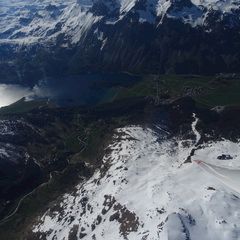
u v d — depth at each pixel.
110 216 180.75
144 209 172.62
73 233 184.62
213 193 169.62
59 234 188.62
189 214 160.62
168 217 158.00
